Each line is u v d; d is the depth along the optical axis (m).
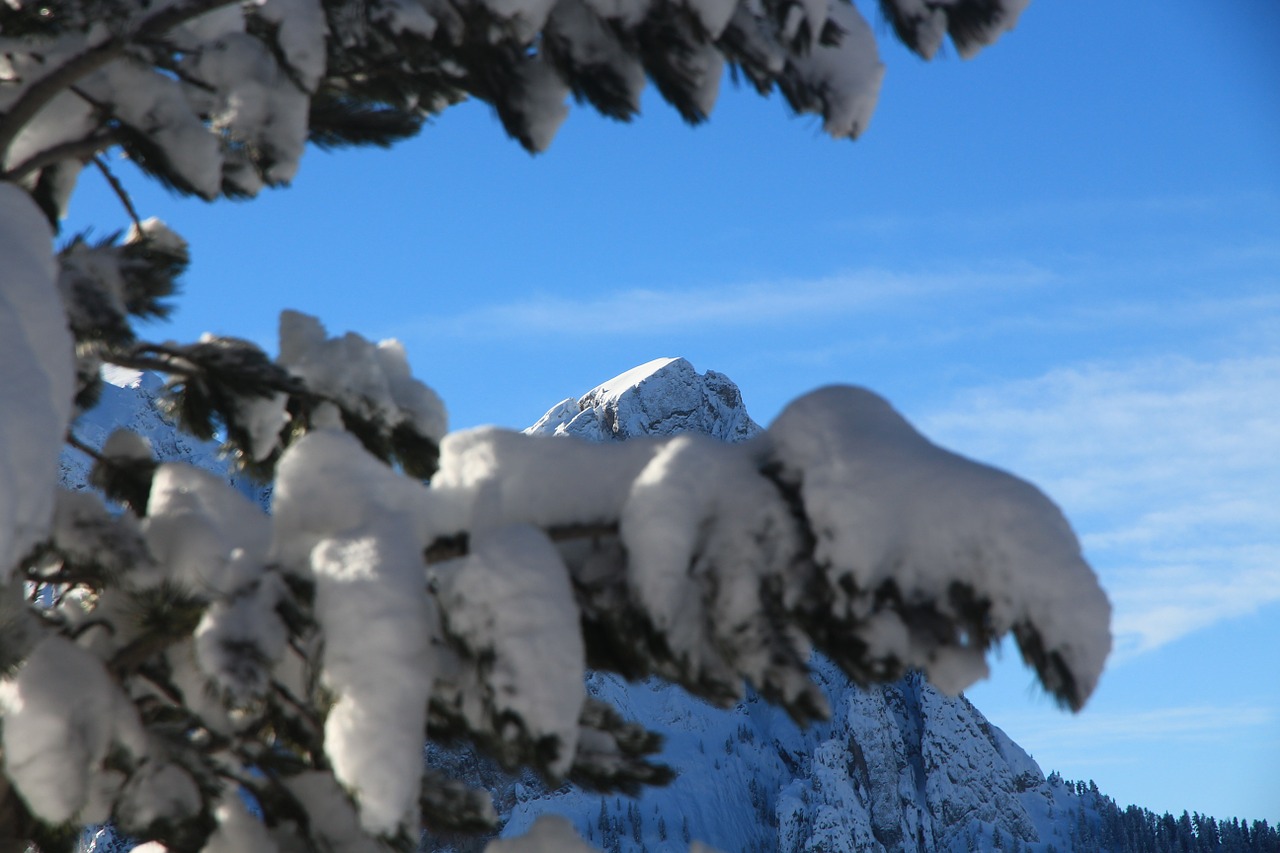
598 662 3.02
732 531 2.68
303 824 3.66
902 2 4.11
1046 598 2.27
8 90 4.52
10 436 2.38
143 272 4.62
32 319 2.72
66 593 4.04
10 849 3.34
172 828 3.34
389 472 3.07
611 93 4.18
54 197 5.10
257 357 5.15
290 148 4.84
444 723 3.23
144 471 4.96
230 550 3.49
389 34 4.21
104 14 4.28
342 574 2.67
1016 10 4.05
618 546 2.93
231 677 2.83
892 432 2.72
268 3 4.51
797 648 2.58
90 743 3.24
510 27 3.97
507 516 2.91
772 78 4.07
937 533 2.45
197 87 4.97
